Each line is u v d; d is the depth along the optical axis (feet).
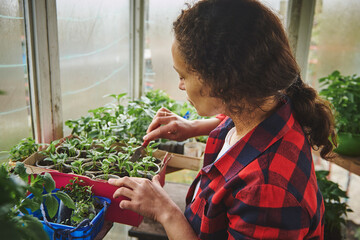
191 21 2.09
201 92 2.29
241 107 2.23
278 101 2.48
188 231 2.59
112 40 6.28
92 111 5.13
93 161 4.16
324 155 2.81
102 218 3.15
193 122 4.12
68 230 2.72
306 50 7.29
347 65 7.86
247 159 2.30
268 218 1.99
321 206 2.45
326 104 2.60
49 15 4.09
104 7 5.75
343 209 6.10
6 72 3.78
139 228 4.22
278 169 2.10
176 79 7.68
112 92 6.59
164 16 7.20
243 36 1.93
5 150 3.95
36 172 3.60
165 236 4.09
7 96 3.85
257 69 1.97
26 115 4.21
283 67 2.04
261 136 2.31
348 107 6.47
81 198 3.24
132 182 2.83
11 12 3.71
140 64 7.48
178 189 5.26
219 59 1.97
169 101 6.77
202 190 2.70
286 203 1.99
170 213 2.67
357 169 6.03
